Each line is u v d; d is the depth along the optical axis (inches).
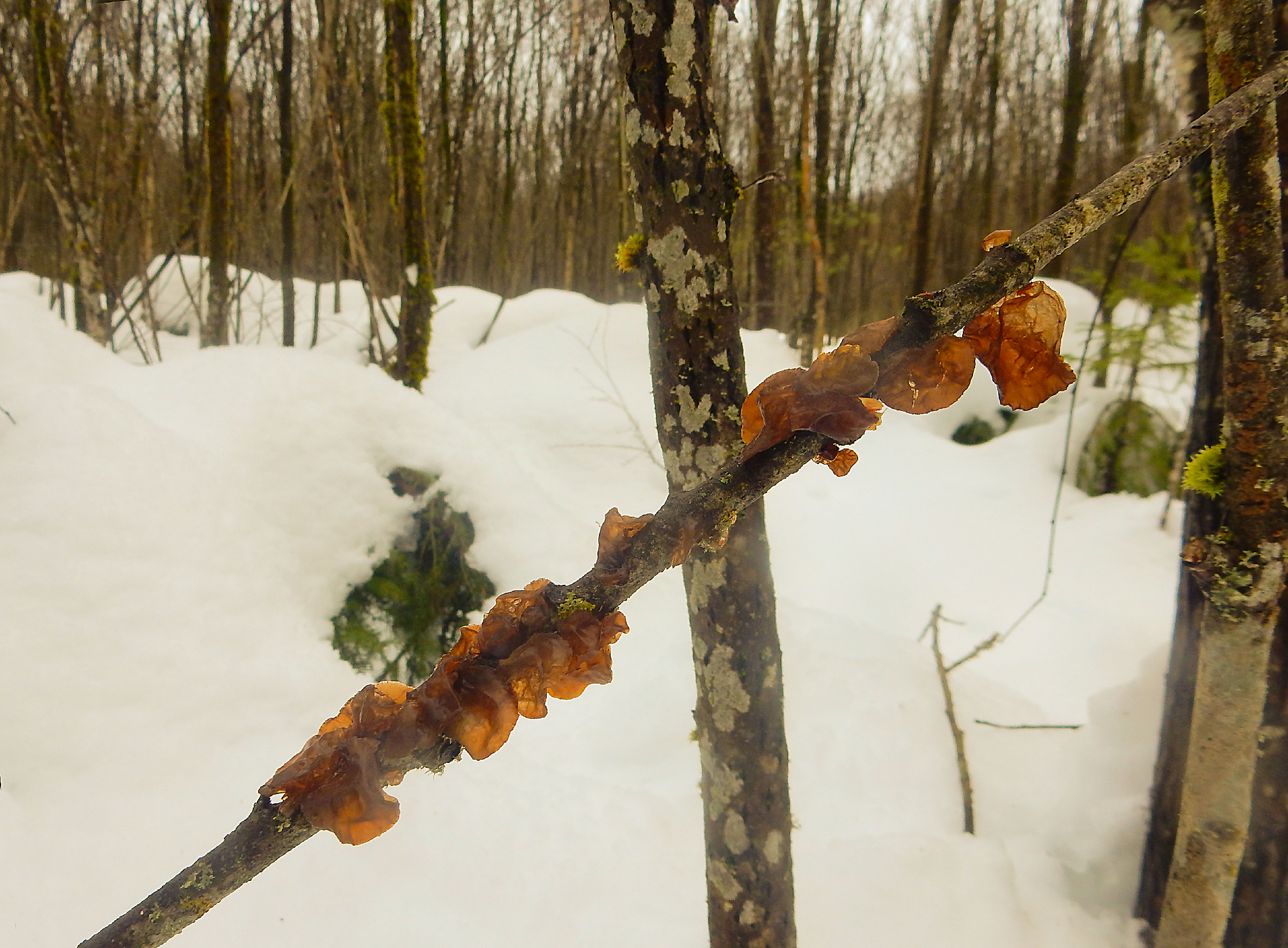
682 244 51.8
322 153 295.3
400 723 22.6
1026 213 631.2
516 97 601.6
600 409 260.7
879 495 280.7
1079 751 118.9
